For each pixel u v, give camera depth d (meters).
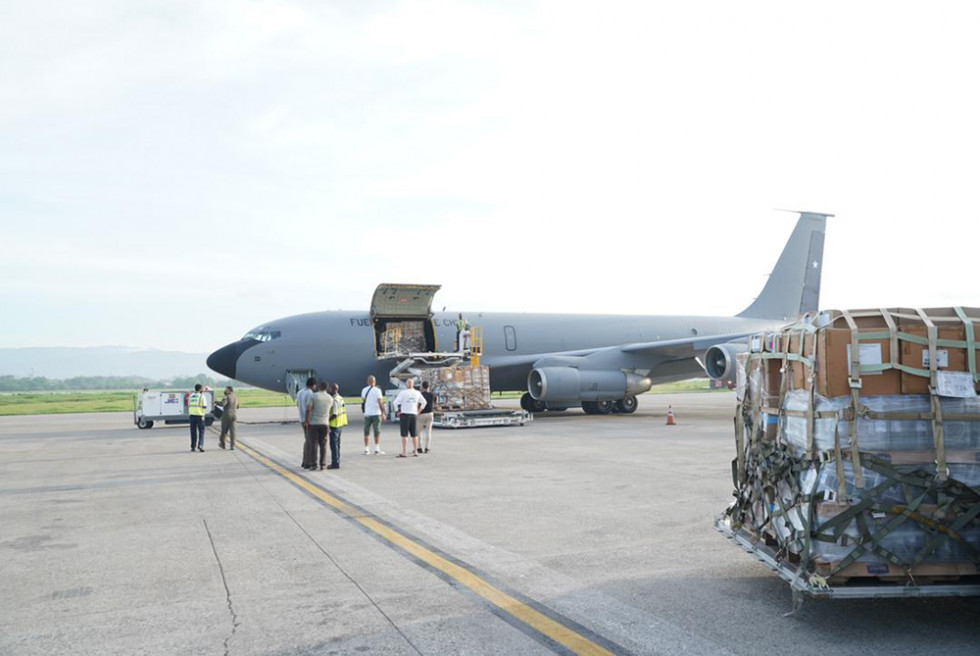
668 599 5.66
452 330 28.97
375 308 27.31
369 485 11.65
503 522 8.60
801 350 5.35
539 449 16.89
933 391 4.93
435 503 9.92
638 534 7.93
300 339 26.72
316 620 5.22
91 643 4.81
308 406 13.65
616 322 32.94
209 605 5.59
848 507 4.86
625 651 4.59
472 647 4.67
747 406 6.40
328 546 7.47
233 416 18.30
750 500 6.34
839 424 4.95
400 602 5.61
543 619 5.20
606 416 30.05
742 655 4.52
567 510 9.34
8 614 5.43
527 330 30.48
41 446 20.44
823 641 4.76
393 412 26.08
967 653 4.54
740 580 6.18
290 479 12.53
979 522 4.90
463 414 23.83
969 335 5.02
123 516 9.33
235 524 8.66
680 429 22.77
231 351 26.34
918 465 4.95
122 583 6.22
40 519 9.24
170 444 20.23
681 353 28.55
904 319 5.14
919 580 4.86
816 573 4.86
